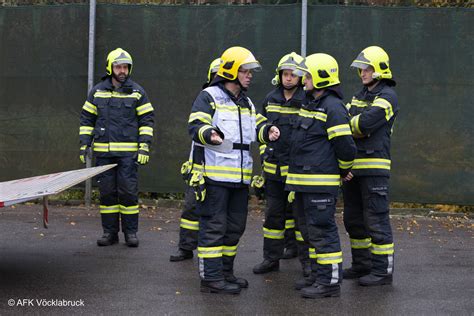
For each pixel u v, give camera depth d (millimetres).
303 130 6406
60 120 11156
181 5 10906
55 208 11047
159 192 11117
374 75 6836
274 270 7473
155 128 11055
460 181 10672
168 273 7230
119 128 8562
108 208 8547
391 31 10609
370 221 6871
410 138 10672
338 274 6430
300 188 6402
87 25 11031
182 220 7777
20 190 6738
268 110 7488
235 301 6266
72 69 11102
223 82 6535
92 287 6648
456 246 8742
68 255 7980
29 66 11164
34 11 11109
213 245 6477
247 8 10812
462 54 10578
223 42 10883
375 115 6676
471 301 6301
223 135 6137
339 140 6270
